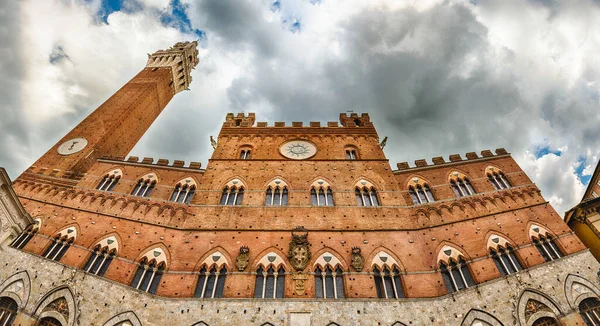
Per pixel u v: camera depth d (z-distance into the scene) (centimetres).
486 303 2627
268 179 3791
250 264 2914
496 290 2691
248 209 3431
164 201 3503
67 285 2683
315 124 4809
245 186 3694
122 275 2806
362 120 4950
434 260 2967
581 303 2575
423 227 3250
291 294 2711
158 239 3102
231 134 4588
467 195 3531
